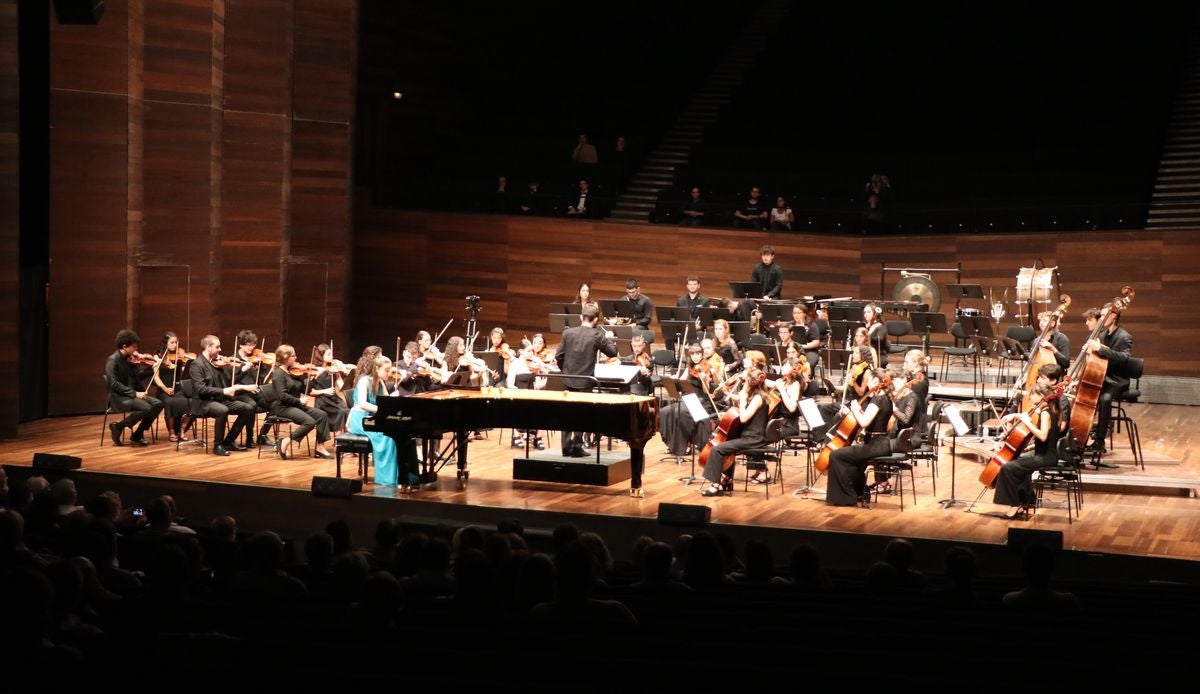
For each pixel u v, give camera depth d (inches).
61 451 443.8
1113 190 741.3
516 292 732.7
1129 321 620.7
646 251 710.5
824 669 144.5
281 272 635.5
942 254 666.8
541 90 886.4
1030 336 522.0
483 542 235.8
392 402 376.5
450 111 829.2
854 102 859.4
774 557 342.6
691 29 928.9
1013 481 351.9
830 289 690.2
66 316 524.1
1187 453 451.2
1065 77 847.7
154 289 563.2
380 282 759.7
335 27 668.1
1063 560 316.5
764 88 888.9
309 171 667.4
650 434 383.9
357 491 379.9
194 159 573.0
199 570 219.3
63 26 516.7
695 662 140.2
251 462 430.9
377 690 125.6
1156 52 844.0
